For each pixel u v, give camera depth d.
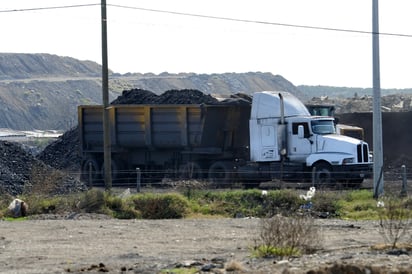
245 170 79.50
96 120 87.62
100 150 87.31
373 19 64.62
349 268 26.44
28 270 30.98
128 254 35.41
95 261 33.41
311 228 35.50
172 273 28.69
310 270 26.28
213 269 29.11
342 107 163.62
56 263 33.00
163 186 75.81
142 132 84.31
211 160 82.50
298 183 76.25
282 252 32.94
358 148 75.81
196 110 81.75
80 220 52.22
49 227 47.38
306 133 77.69
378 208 53.91
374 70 64.62
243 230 45.28
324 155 76.56
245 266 29.61
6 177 69.31
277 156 78.75
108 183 66.69
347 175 75.38
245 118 83.19
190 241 40.47
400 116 103.00
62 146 103.12
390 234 39.72
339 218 52.94
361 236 41.50
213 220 51.75
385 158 102.00
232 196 60.12
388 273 26.36
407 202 49.91
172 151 84.44
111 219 53.34
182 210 56.56
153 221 51.25
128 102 104.88
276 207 57.00
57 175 69.38
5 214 55.38
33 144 169.25
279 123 78.69
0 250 37.44
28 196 60.78
